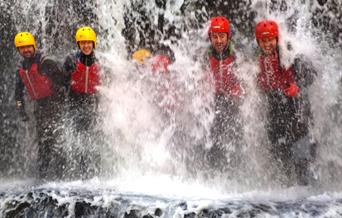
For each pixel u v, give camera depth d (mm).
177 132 7516
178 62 7480
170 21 8156
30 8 8898
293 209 5570
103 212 6074
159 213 5832
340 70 7004
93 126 7652
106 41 8469
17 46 7398
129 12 8383
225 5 7855
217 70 6852
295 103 6566
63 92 7598
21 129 8789
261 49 6500
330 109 6898
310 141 6750
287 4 7492
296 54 6449
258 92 6832
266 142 6938
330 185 6684
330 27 7340
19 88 7730
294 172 6789
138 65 7711
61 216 6223
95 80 7371
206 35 7035
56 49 8750
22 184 7723
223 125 7105
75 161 7734
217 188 6781
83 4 8641
